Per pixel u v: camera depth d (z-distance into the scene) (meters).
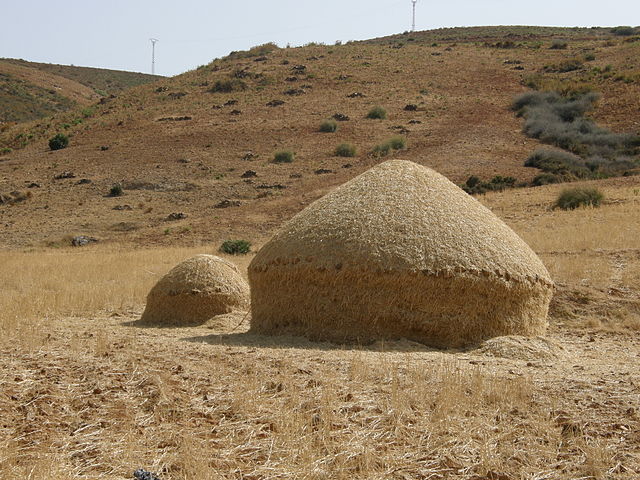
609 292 15.14
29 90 100.94
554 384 7.82
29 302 14.50
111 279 20.69
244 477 5.14
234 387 7.43
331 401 6.74
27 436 5.93
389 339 10.41
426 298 10.34
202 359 9.09
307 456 5.41
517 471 5.34
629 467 5.40
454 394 6.98
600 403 7.00
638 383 7.90
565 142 49.34
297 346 10.27
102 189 45.81
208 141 54.72
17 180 48.62
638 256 18.66
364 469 5.30
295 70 73.38
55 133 61.22
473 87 66.25
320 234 10.97
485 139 51.31
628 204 29.12
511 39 99.12
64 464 5.34
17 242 36.44
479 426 6.22
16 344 10.09
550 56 76.56
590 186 33.62
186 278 13.51
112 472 5.20
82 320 13.88
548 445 5.84
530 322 10.96
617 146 48.38
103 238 36.88
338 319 10.62
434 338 10.41
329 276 10.59
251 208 40.94
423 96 63.88
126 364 8.66
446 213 11.05
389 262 10.38
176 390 7.36
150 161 50.78
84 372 8.20
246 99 64.94
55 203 43.66
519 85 66.31
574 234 22.34
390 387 7.47
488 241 10.86
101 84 127.81
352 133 54.97
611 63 69.00
